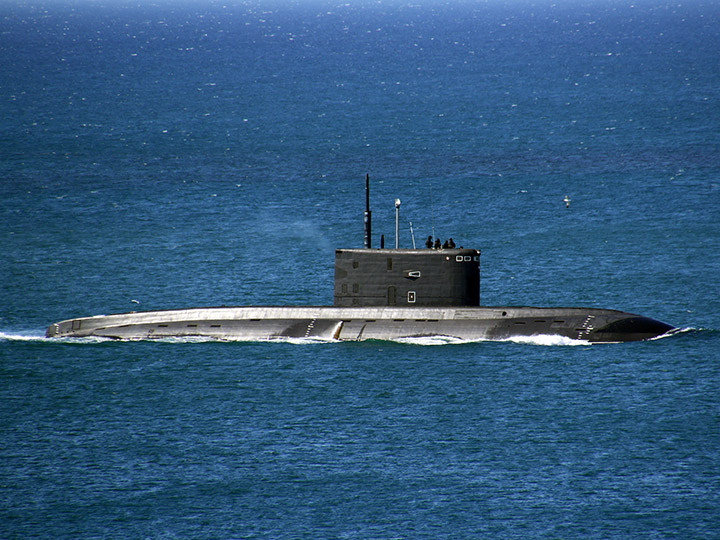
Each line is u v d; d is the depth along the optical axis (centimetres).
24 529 19738
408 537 19412
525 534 19462
